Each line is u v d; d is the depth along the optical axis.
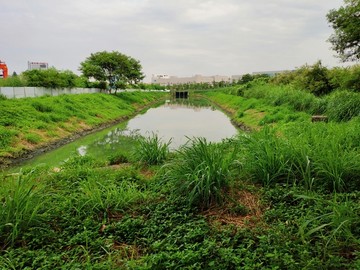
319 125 7.89
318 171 4.35
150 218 3.88
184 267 2.75
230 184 4.30
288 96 17.95
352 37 13.35
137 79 47.03
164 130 17.47
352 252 2.83
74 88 30.02
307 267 2.59
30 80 24.73
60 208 4.05
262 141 5.14
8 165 10.24
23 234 3.42
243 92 34.44
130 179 5.47
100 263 2.86
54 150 12.96
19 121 14.03
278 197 4.11
